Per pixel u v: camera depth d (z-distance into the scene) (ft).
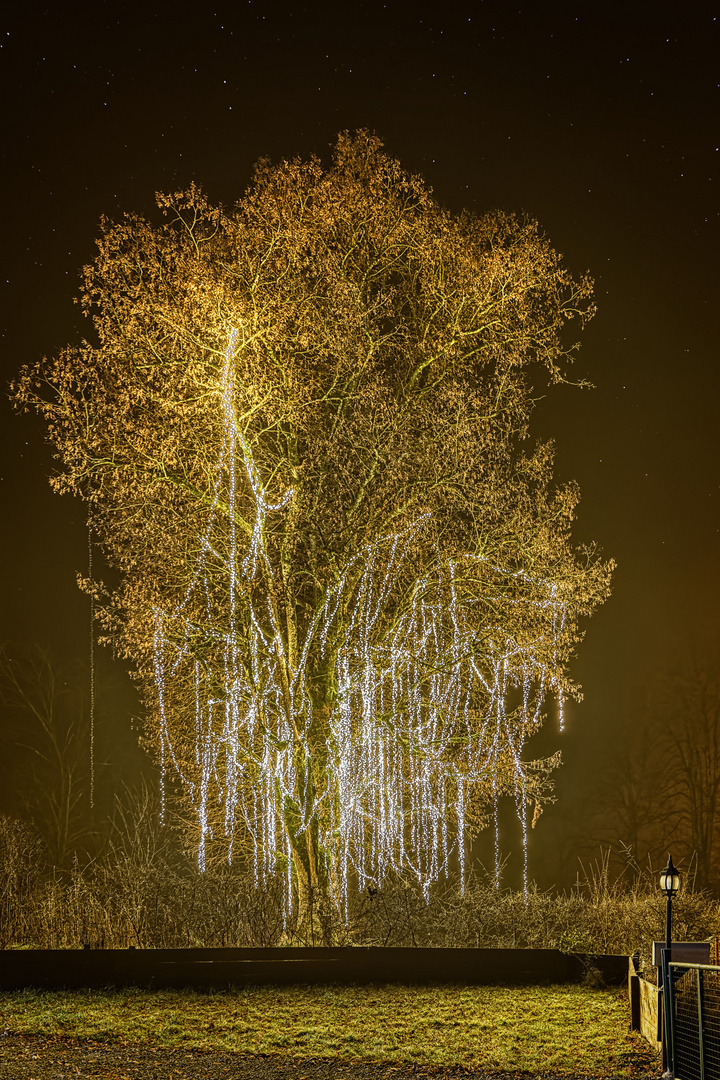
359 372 62.13
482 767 61.52
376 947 45.44
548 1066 31.99
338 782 59.36
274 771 59.67
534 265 62.90
